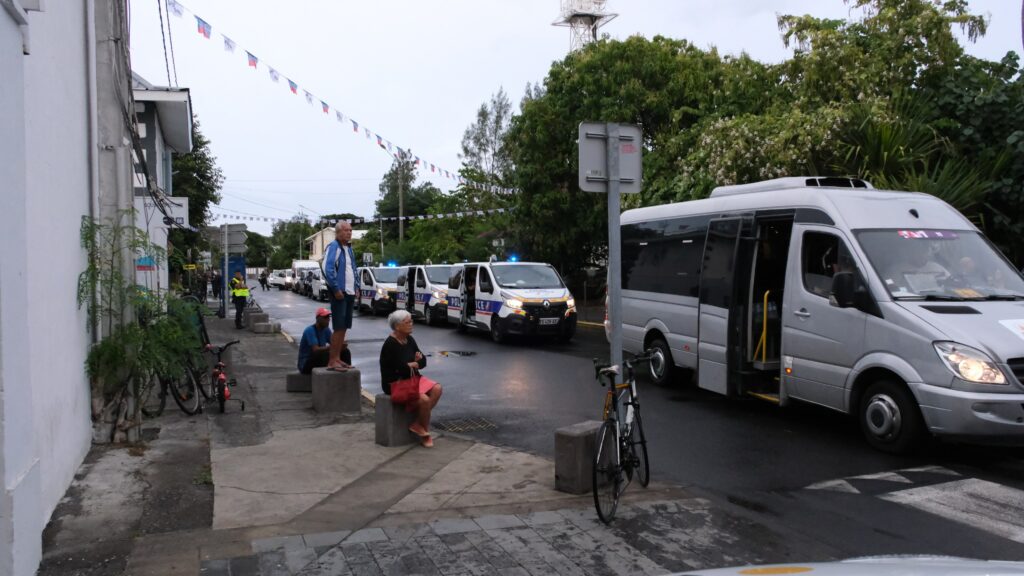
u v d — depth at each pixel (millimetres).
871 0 15844
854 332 7375
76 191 6383
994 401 6172
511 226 29734
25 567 3984
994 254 7789
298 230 111500
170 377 8062
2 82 3842
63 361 5684
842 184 8977
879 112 12961
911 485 6078
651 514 5344
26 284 4168
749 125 15000
